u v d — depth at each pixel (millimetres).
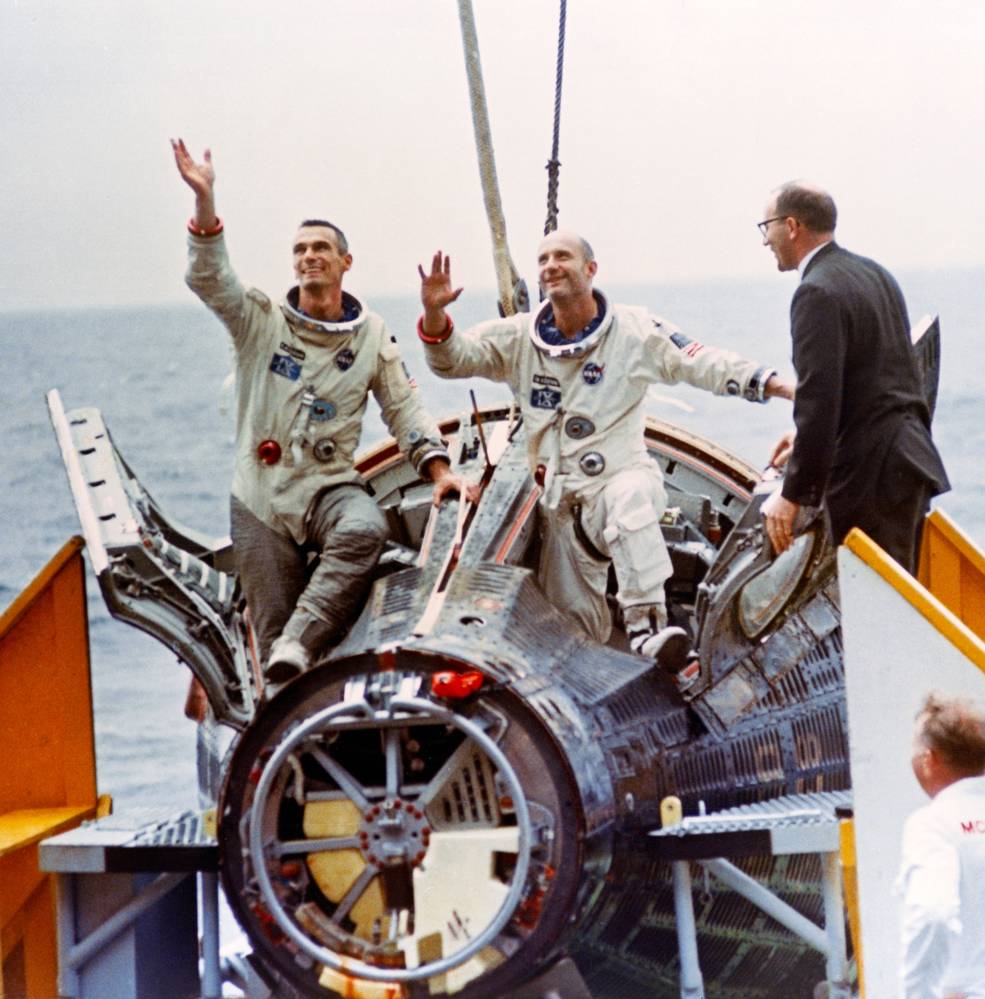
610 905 6520
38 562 27734
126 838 6875
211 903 7023
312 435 7586
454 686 6023
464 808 6141
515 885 5965
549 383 7594
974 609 7832
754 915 7043
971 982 6070
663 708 6926
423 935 6059
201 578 7957
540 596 6969
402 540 8531
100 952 7062
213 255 7379
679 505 9336
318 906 6242
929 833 6105
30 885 7191
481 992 6086
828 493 7141
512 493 7430
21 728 7695
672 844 6477
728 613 7195
